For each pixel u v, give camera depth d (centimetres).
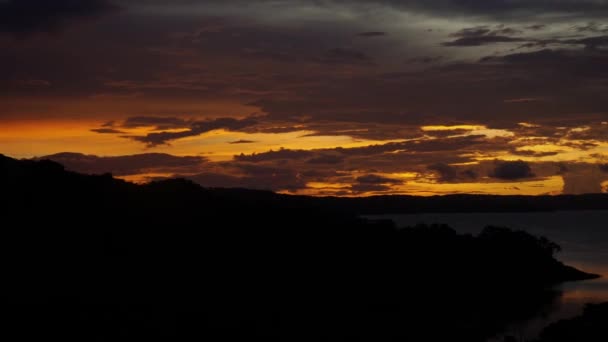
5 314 8275
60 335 8006
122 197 13838
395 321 11025
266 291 11388
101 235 11594
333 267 13712
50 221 11481
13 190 12125
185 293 10331
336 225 16962
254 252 13212
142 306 9450
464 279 15812
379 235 17125
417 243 17212
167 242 12269
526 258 18362
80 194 13012
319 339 9438
